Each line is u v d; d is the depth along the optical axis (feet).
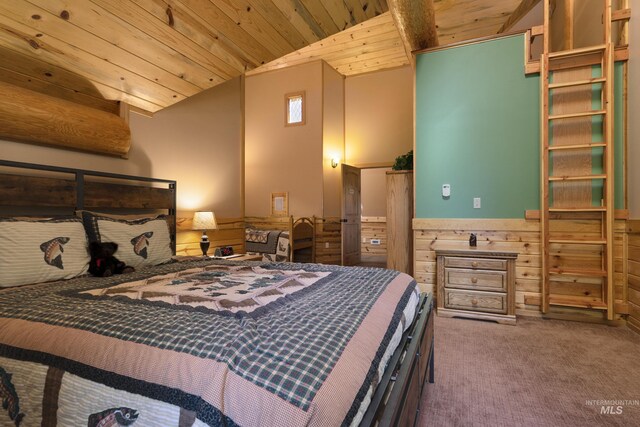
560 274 10.27
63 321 3.38
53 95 7.89
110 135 8.58
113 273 6.41
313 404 2.21
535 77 10.64
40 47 6.95
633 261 9.48
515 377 6.83
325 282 5.26
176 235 11.21
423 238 11.88
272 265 7.17
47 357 3.12
